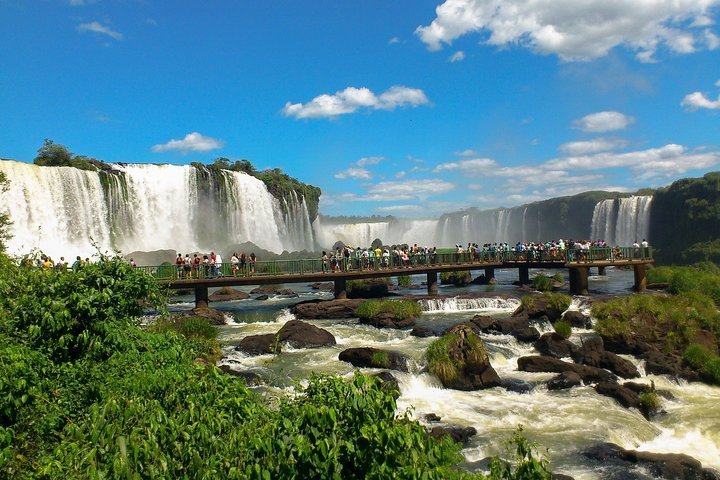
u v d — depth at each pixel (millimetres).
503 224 118312
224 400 7328
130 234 63938
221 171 75375
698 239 87875
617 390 18969
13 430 6957
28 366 7793
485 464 13734
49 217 54312
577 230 112938
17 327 8938
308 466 5660
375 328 29453
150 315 26672
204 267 34906
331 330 28891
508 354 23984
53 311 8773
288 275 35875
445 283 50094
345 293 37531
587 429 16156
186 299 43188
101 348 8852
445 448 6371
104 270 9953
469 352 20641
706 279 37438
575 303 33156
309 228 95750
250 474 5664
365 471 5711
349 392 6332
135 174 66250
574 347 23812
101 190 60438
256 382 19266
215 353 22688
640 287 40531
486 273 48906
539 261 43250
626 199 91812
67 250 55344
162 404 7379
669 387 20750
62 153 66938
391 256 41938
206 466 5984
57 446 6547
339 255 39125
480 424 16578
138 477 5477
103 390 7758
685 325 25062
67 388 8055
